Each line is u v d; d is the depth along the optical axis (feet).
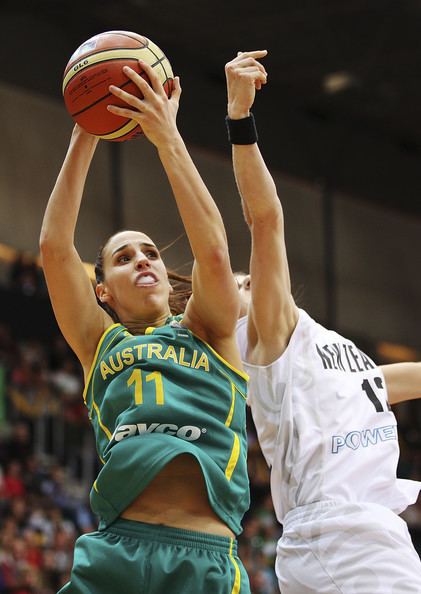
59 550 98.73
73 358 130.52
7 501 100.73
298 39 136.26
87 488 116.67
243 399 27.20
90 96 26.43
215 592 25.18
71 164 27.99
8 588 89.15
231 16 130.72
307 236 155.33
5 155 126.82
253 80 29.50
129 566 25.14
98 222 133.69
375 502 30.27
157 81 26.40
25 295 127.13
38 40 130.72
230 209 144.46
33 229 129.49
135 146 140.46
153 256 28.78
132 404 26.14
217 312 26.71
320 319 154.51
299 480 30.42
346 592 29.32
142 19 132.77
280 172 152.97
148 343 26.84
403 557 29.45
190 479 25.88
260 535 115.24
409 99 154.30
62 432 119.14
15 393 116.47
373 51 139.23
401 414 159.33
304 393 30.99
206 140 143.13
